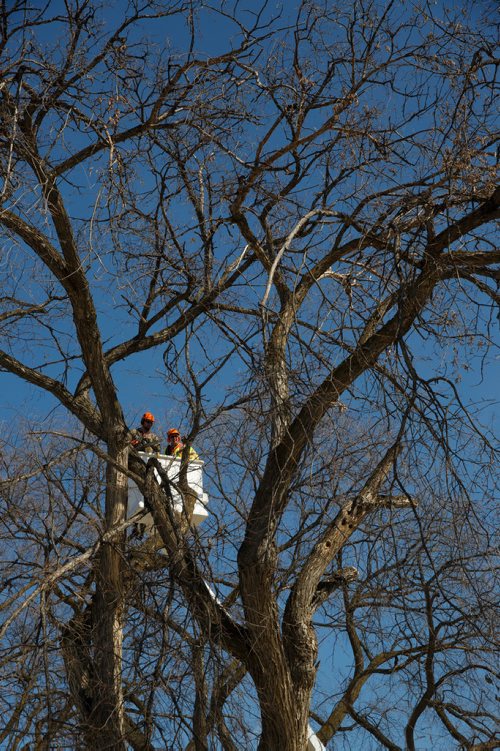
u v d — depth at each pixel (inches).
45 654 474.0
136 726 499.8
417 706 569.3
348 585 582.6
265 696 504.4
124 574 561.0
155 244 597.3
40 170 541.3
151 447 615.2
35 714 503.2
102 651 524.7
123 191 555.5
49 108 547.2
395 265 505.4
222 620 527.5
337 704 707.4
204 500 611.2
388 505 522.9
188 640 505.0
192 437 545.0
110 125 552.1
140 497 605.6
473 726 632.4
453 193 530.9
